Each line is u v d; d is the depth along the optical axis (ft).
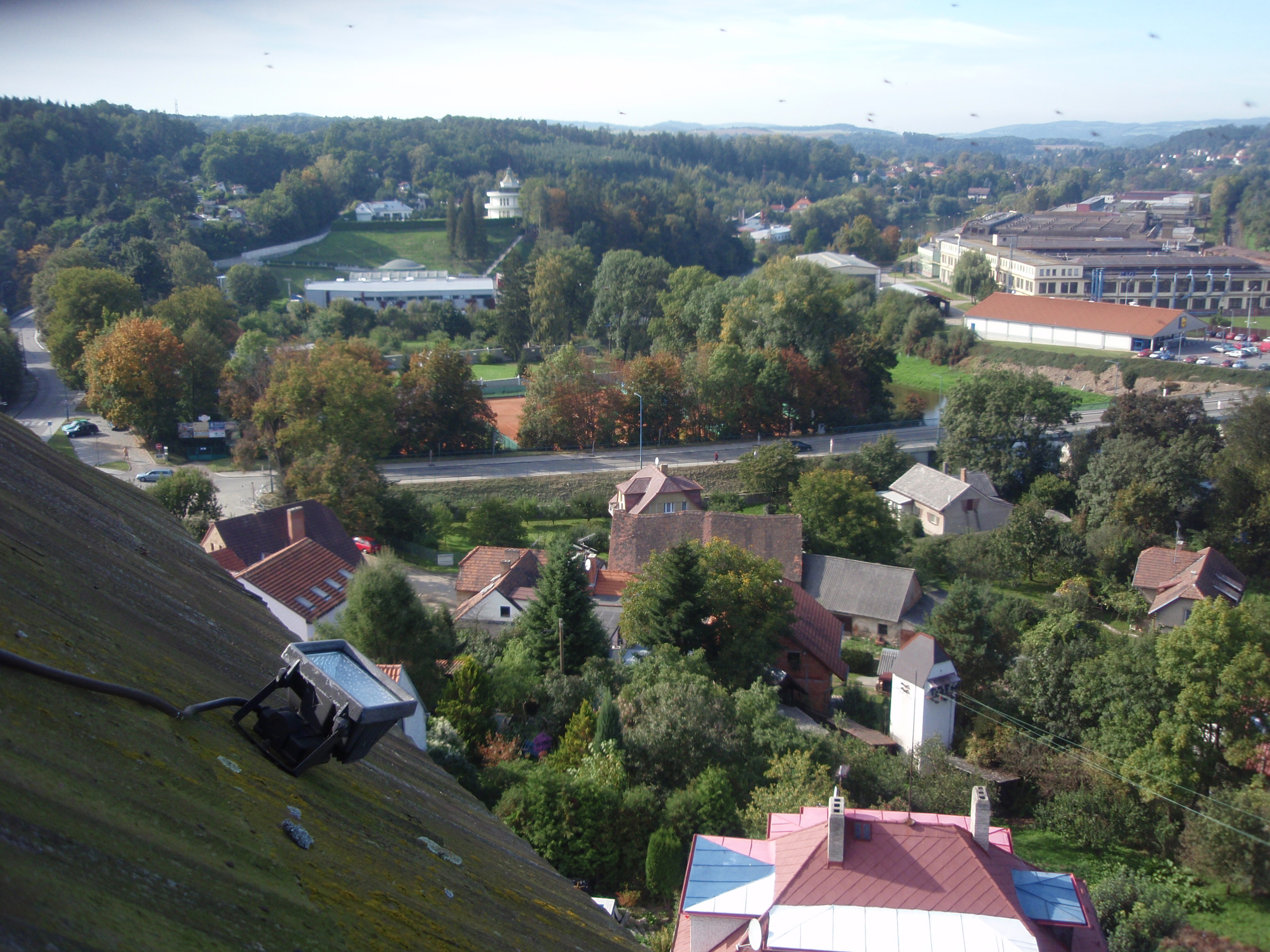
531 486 281.74
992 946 64.69
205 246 581.94
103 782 13.33
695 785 108.58
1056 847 127.65
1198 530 261.65
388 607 125.29
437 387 309.01
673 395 332.39
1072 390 434.30
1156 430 283.18
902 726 146.72
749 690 142.61
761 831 101.86
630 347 438.81
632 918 93.97
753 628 162.81
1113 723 135.95
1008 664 155.84
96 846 11.76
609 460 308.60
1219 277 587.68
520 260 555.69
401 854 19.84
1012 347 490.90
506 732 125.90
